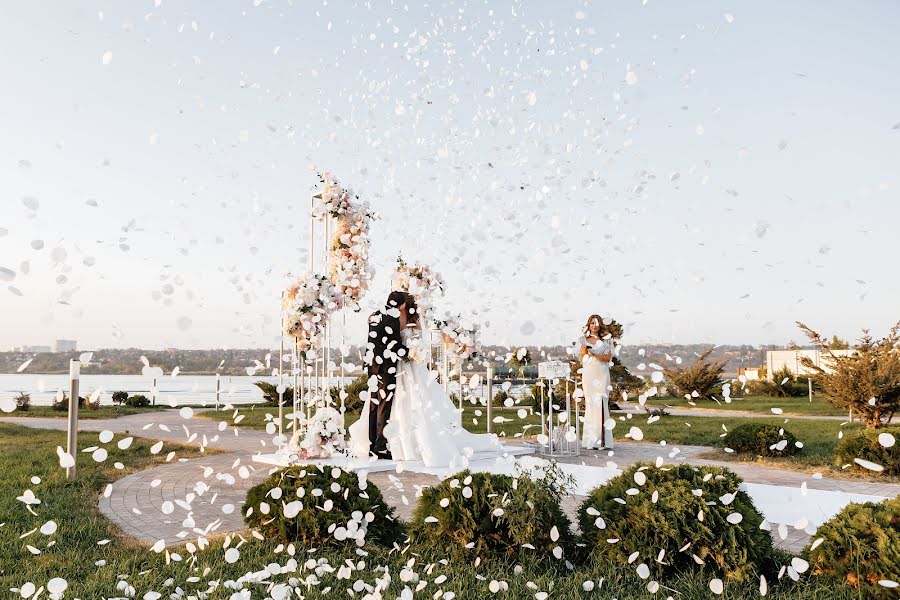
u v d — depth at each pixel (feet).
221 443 36.45
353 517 13.93
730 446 31.07
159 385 89.40
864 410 32.32
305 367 27.14
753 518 12.25
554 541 12.35
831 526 11.70
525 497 13.44
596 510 12.94
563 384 44.75
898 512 11.24
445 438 27.25
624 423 47.85
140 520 18.10
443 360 30.76
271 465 27.43
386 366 28.25
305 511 14.49
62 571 13.30
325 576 12.73
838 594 10.85
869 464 10.48
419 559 13.55
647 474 13.56
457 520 13.91
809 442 33.68
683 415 56.13
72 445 23.40
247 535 15.92
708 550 11.97
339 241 28.45
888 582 9.98
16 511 18.08
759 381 79.97
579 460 29.81
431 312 28.68
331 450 27.02
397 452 27.99
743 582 11.58
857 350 33.01
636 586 11.91
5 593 12.00
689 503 12.37
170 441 36.73
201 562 13.69
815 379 34.68
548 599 11.25
